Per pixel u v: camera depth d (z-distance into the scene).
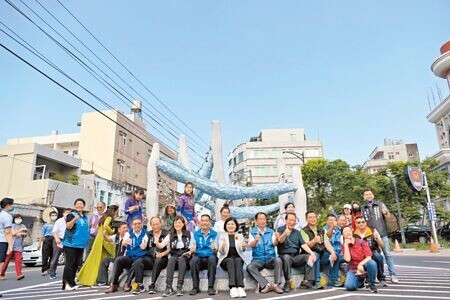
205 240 6.49
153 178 10.21
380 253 6.88
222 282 6.41
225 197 10.54
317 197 31.36
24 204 21.25
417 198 28.06
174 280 6.44
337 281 7.11
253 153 61.56
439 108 45.12
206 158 12.08
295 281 6.76
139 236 6.73
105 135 32.69
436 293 5.82
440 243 24.03
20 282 8.42
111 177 31.53
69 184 24.84
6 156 24.38
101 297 6.01
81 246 7.17
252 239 6.46
